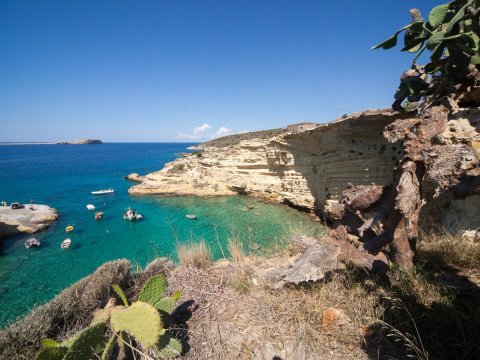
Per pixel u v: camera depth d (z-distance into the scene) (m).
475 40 4.41
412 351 2.51
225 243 15.48
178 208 27.20
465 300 3.07
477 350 2.38
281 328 3.04
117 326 2.60
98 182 46.75
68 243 17.56
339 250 3.94
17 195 35.34
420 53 5.36
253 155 31.41
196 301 3.74
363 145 18.53
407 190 3.13
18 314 10.49
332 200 21.27
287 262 4.77
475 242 4.79
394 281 3.42
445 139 6.92
